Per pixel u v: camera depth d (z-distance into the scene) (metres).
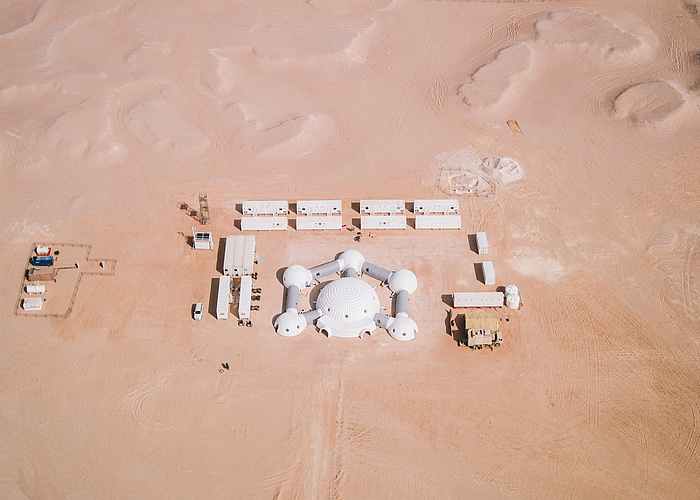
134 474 63.19
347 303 75.50
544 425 67.25
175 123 100.00
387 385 70.75
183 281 81.06
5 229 85.88
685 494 61.81
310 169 95.50
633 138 99.81
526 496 61.72
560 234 86.62
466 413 68.31
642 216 88.50
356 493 62.03
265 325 76.62
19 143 96.62
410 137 100.12
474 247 85.50
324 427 67.06
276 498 61.59
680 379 70.94
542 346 74.38
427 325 76.81
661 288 80.06
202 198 90.44
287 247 85.50
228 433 66.50
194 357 73.19
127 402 68.88
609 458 64.50
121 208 89.31
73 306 77.81
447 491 62.19
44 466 63.69
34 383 70.38
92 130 97.88
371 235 87.12
